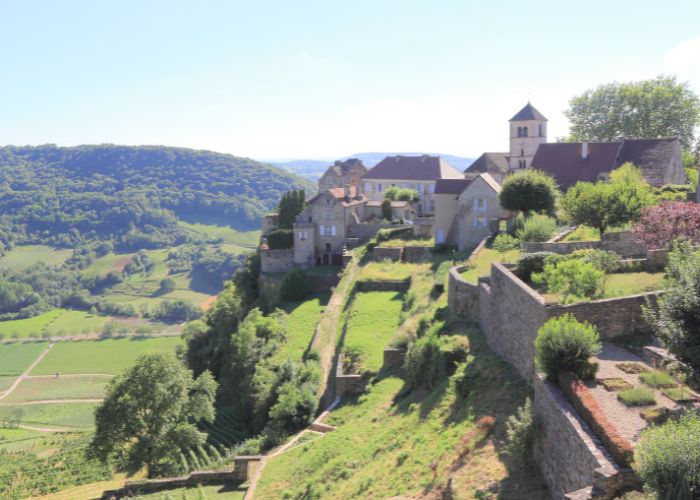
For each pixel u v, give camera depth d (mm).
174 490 39750
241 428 55344
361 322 53969
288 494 29766
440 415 28594
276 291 82312
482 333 35062
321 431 38500
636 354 23844
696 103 95625
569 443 18125
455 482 21312
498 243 51594
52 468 64938
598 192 47375
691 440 14109
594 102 101375
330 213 88312
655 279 32312
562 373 20672
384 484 25203
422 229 80812
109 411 47531
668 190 64250
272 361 58156
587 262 34656
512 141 95188
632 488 15289
